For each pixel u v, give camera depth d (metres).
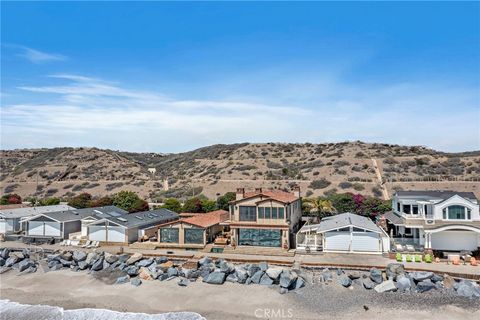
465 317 33.75
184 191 113.38
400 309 35.59
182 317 35.38
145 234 63.34
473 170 110.69
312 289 40.72
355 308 36.12
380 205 74.19
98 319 35.44
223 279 43.50
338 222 55.97
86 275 47.75
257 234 55.53
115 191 120.62
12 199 97.56
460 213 50.22
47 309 37.84
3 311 37.59
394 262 46.50
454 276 41.16
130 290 42.22
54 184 129.62
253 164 136.25
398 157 130.00
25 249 57.84
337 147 150.38
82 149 173.00
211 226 59.41
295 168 129.25
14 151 186.00
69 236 64.12
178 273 46.22
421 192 61.38
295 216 63.56
